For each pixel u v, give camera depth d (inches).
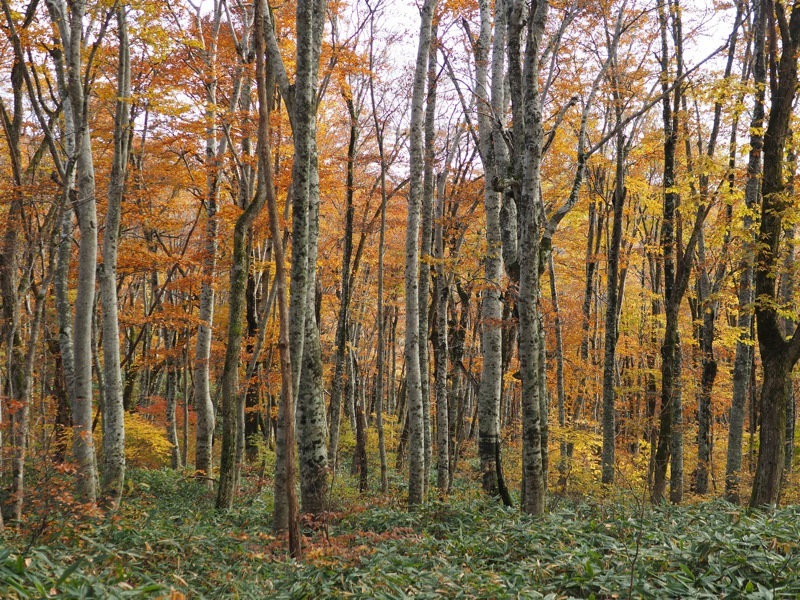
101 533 287.0
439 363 552.7
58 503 291.9
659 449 543.5
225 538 311.0
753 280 587.5
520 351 369.4
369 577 240.7
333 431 607.8
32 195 402.6
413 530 345.1
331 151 640.4
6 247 405.4
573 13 474.3
